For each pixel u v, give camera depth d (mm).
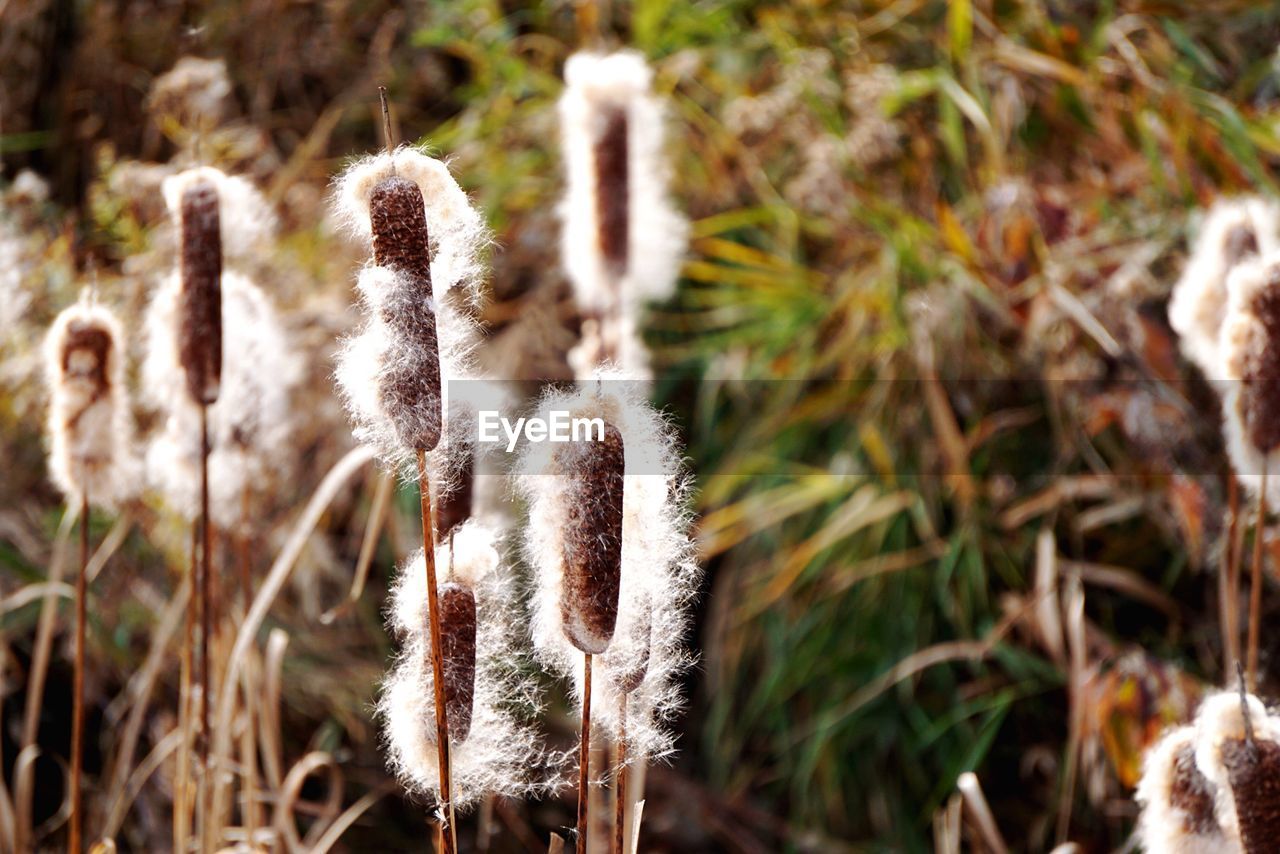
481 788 2334
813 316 4082
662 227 2959
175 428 2689
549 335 4020
